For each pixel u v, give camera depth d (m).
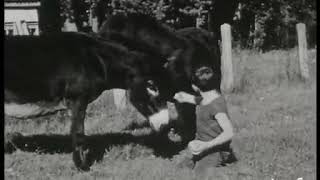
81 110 7.12
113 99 10.61
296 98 11.21
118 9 19.70
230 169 6.82
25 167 7.05
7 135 8.05
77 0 21.16
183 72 7.66
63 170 6.98
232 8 21.75
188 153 7.24
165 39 7.61
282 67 14.57
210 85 6.79
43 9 17.59
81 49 7.18
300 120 9.43
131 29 7.48
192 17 20.89
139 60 7.42
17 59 7.05
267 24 22.64
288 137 8.16
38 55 7.09
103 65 7.23
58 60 7.10
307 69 13.48
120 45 7.38
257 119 9.58
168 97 7.62
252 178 6.58
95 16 20.78
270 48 21.80
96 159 7.39
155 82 7.52
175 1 20.22
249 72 14.12
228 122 6.75
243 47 21.83
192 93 7.68
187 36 7.92
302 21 22.62
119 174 6.80
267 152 7.46
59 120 9.44
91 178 6.70
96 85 7.21
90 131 9.04
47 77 7.08
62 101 7.23
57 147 7.96
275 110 10.32
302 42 13.66
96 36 7.45
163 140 8.17
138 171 6.88
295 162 7.08
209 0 20.12
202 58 7.88
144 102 7.52
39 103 7.17
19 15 24.48
